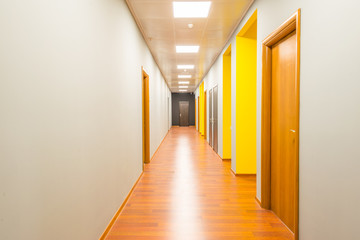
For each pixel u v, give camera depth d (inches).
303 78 72.5
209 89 329.1
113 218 100.0
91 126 75.9
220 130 239.0
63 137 57.7
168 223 100.4
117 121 107.2
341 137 54.9
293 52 88.7
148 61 213.0
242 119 167.6
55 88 53.9
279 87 101.6
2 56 38.0
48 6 51.2
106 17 91.8
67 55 59.8
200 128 486.9
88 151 73.3
